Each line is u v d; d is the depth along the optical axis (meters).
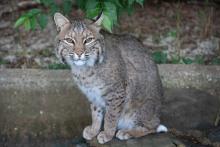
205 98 6.23
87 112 5.96
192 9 8.89
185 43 7.96
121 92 5.16
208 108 6.07
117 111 5.23
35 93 6.17
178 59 7.36
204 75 6.47
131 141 5.32
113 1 5.50
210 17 8.40
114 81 5.09
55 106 6.02
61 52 5.00
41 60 7.43
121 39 5.41
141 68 5.38
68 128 5.79
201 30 8.31
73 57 4.90
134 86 5.32
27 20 5.46
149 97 5.44
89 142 5.46
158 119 5.56
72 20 4.96
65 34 4.91
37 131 5.74
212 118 5.91
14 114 5.92
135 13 8.74
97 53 4.93
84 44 4.86
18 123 5.82
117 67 5.10
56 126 5.80
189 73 6.49
